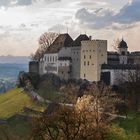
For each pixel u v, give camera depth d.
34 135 73.25
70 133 73.00
